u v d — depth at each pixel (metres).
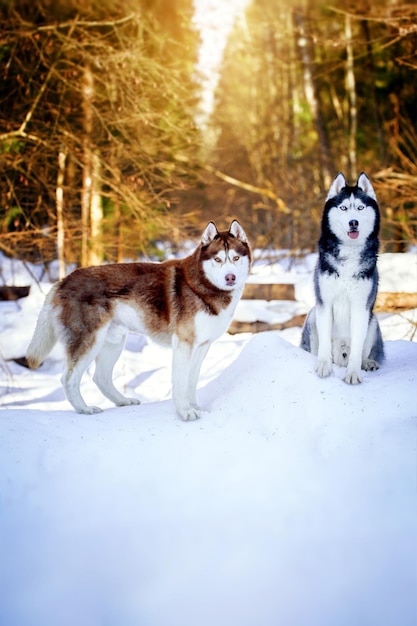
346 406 4.77
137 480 4.30
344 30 19.56
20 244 12.79
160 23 13.54
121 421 5.09
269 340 5.73
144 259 13.88
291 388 5.05
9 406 7.80
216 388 5.69
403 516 3.77
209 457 4.52
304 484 4.15
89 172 12.41
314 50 20.31
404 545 3.58
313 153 22.61
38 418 5.07
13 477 4.32
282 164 21.83
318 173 20.86
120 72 11.49
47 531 3.87
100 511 4.03
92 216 12.78
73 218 13.07
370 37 17.06
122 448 4.64
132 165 12.67
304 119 23.20
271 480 4.22
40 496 4.16
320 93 23.16
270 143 24.98
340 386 4.98
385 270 10.02
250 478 4.27
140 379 8.52
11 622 3.27
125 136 11.87
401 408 4.70
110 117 12.04
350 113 20.97
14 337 9.24
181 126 12.20
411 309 9.38
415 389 4.90
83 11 12.72
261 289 9.73
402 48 16.52
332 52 19.72
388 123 16.81
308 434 4.64
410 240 11.70
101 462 4.50
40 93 11.88
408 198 12.40
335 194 5.34
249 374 5.42
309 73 18.80
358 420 4.64
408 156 16.44
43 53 12.54
